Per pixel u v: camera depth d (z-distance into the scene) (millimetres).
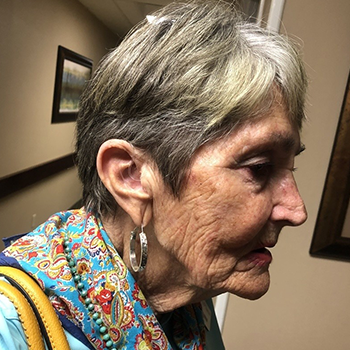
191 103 353
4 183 1967
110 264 422
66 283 383
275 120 366
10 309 336
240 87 345
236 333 1183
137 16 2572
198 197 377
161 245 417
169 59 359
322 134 966
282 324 1152
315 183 1007
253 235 392
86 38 3006
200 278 411
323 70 924
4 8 1740
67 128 2975
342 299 1105
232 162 367
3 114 1902
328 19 892
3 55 1804
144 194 395
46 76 2379
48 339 341
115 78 389
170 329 542
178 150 368
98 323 389
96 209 460
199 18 384
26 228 2420
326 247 1050
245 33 395
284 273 1101
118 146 389
